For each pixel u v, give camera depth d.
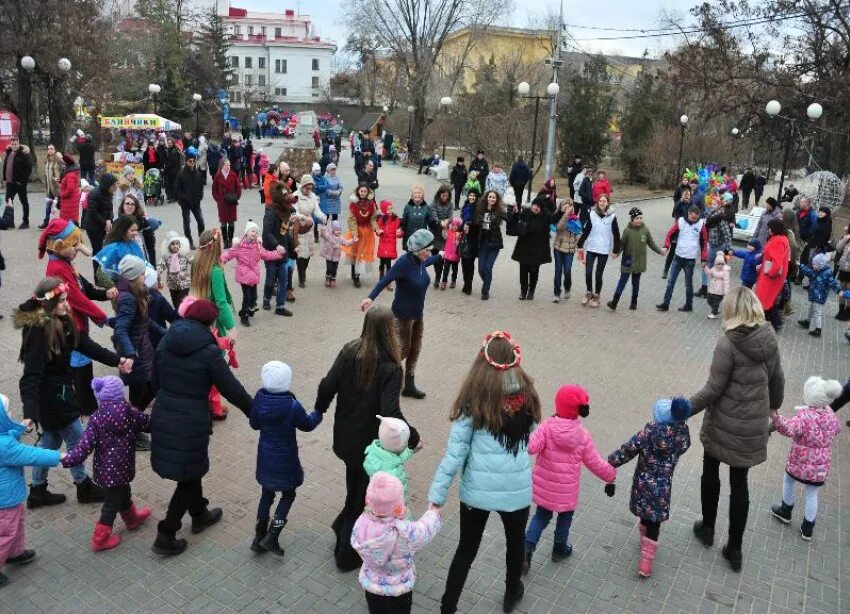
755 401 4.66
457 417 3.98
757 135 28.41
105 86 29.17
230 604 4.25
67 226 7.31
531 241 11.60
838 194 18.95
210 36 62.31
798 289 14.14
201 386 4.56
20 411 6.68
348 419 4.42
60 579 4.43
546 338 9.91
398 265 7.04
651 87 37.75
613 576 4.71
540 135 32.00
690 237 11.34
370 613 3.78
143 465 5.88
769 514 5.62
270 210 9.99
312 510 5.34
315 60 93.62
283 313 10.20
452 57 48.03
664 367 8.98
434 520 3.76
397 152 42.34
